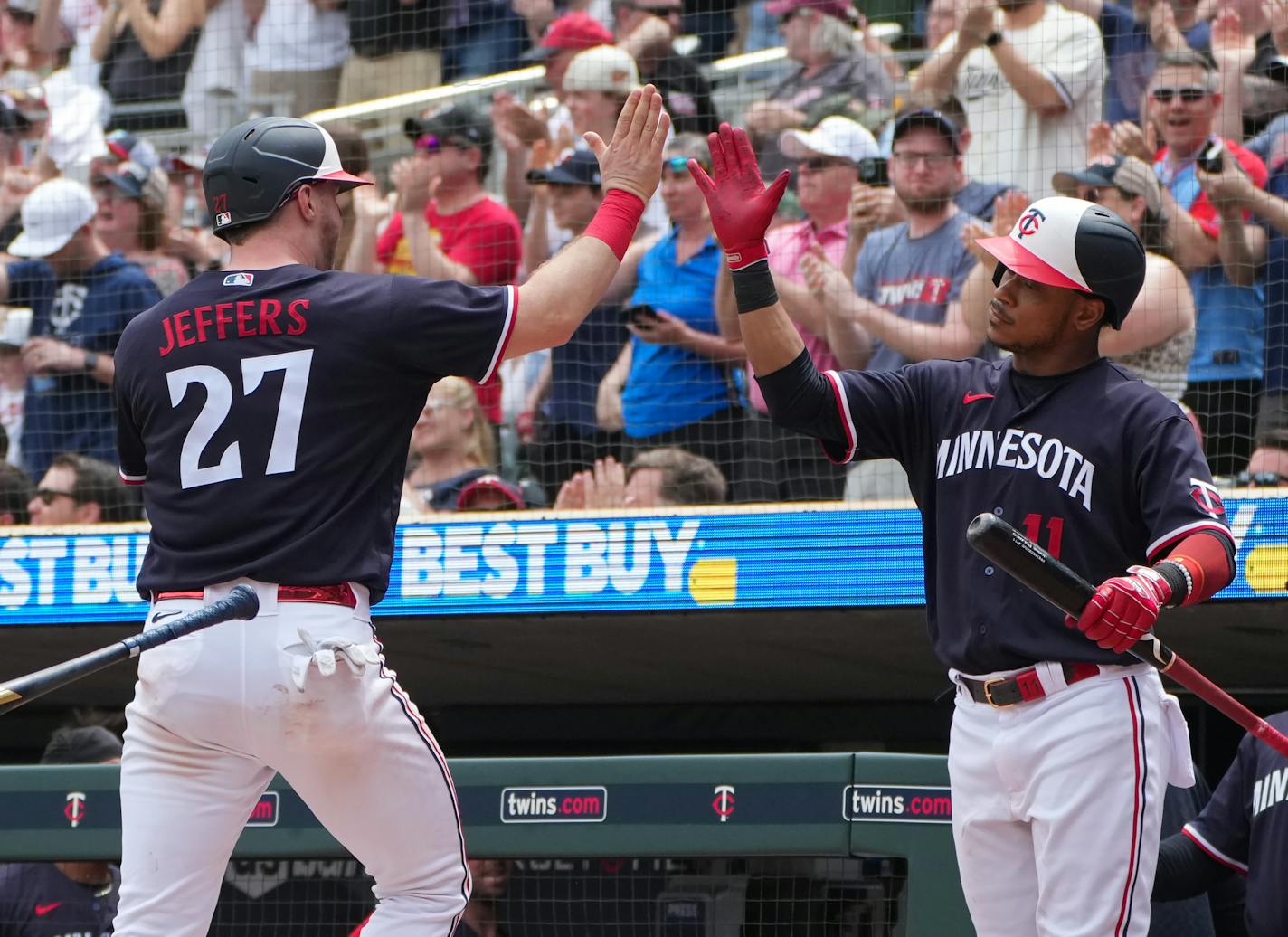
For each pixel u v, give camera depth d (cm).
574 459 2322
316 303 959
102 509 2477
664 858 1447
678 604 2122
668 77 2456
